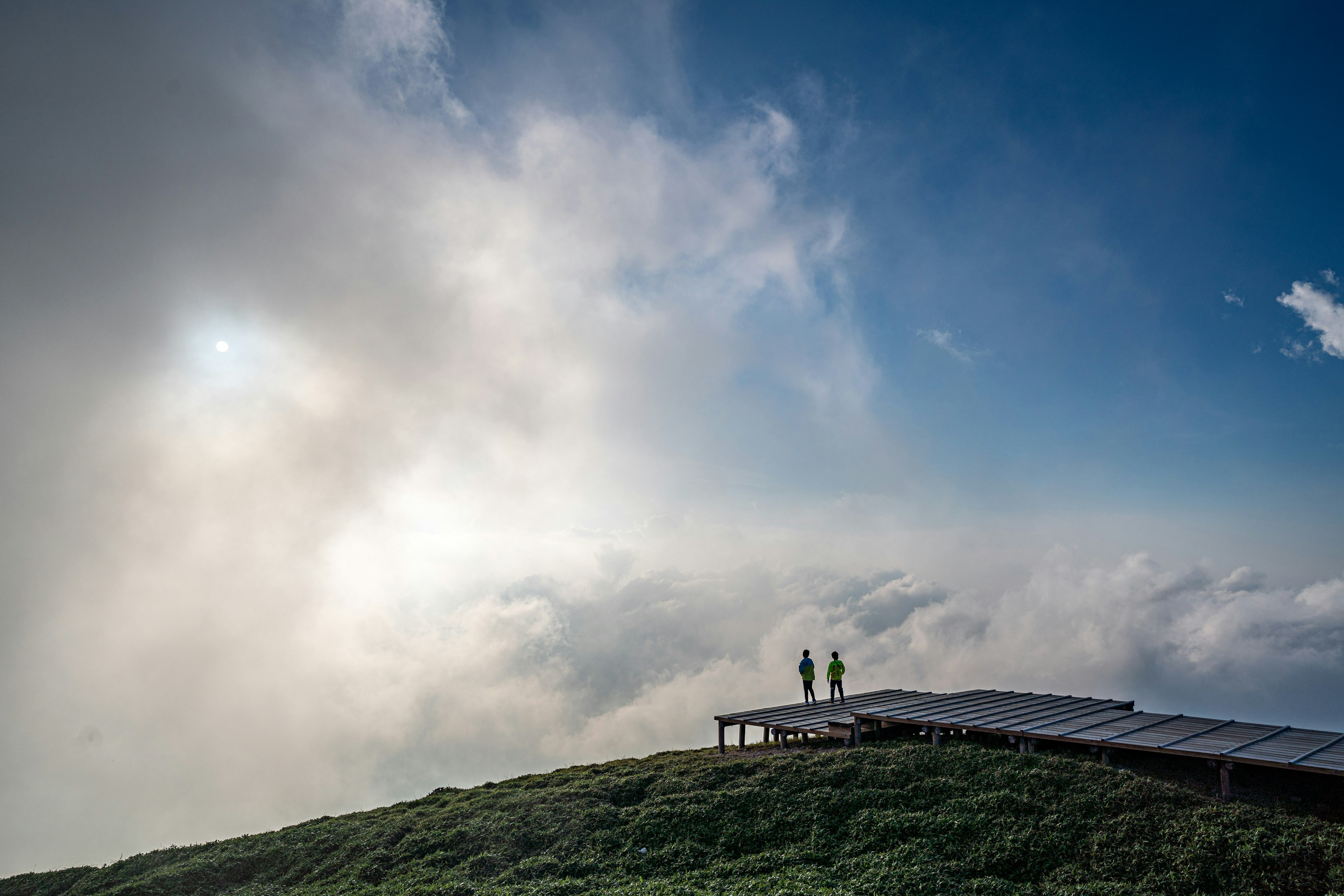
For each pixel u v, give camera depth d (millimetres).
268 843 31688
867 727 31875
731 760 32312
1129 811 20938
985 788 23812
